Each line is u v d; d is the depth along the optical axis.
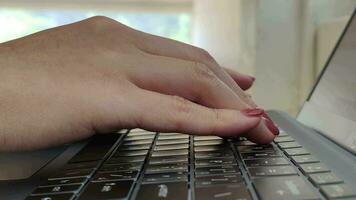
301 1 0.37
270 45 0.38
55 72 0.17
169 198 0.11
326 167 0.13
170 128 0.17
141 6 0.61
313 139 0.18
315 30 0.37
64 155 0.17
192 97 0.19
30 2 0.61
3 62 0.18
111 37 0.20
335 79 0.24
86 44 0.19
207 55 0.21
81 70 0.18
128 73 0.18
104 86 0.17
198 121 0.17
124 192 0.12
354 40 0.24
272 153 0.15
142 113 0.17
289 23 0.38
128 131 0.20
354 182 0.11
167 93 0.19
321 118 0.21
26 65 0.18
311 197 0.10
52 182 0.13
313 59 0.38
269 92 0.38
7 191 0.13
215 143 0.17
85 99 0.17
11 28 0.61
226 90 0.19
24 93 0.17
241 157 0.15
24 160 0.16
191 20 0.59
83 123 0.17
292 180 0.11
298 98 0.38
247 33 0.39
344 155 0.15
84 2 0.61
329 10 0.37
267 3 0.37
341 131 0.18
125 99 0.17
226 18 0.43
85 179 0.13
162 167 0.14
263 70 0.38
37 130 0.17
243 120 0.17
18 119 0.17
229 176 0.12
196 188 0.11
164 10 0.61
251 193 0.11
